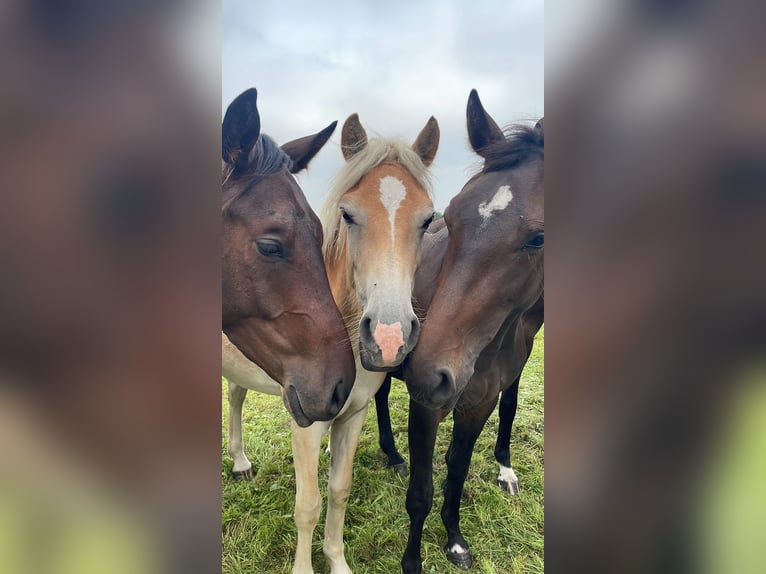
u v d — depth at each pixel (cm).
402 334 140
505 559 206
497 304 146
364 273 151
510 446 289
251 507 237
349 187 157
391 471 268
